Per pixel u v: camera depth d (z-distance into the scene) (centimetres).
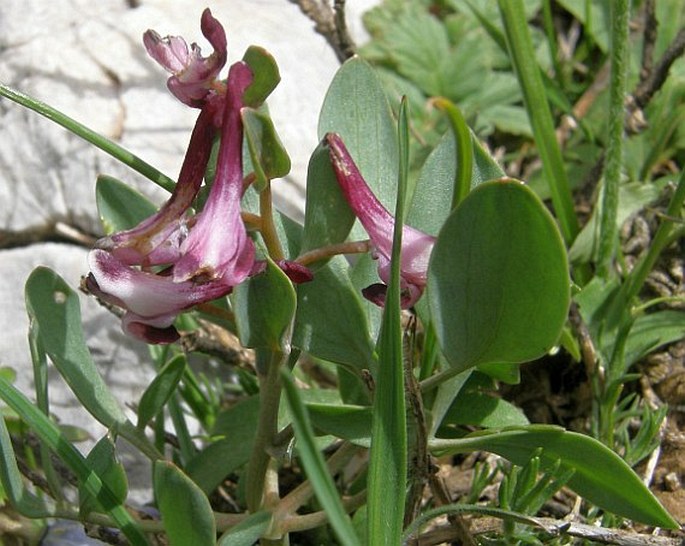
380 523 8
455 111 9
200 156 8
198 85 8
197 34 16
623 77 13
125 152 10
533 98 14
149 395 10
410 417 9
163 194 15
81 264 15
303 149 15
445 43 18
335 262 10
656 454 12
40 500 10
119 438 13
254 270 8
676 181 16
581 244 14
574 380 13
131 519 9
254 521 9
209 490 11
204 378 13
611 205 13
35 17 16
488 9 18
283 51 16
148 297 8
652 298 14
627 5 13
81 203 15
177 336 8
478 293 8
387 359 8
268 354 9
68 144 15
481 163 10
